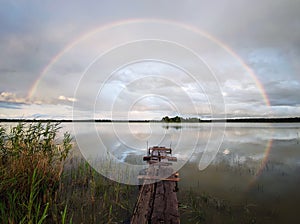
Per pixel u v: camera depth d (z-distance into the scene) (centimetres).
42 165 355
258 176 455
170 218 242
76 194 348
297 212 288
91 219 271
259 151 758
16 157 345
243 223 262
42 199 312
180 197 343
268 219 271
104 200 329
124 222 265
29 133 389
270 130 1930
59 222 264
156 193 318
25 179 319
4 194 283
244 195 350
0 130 369
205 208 303
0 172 303
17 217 255
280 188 381
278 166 541
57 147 444
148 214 252
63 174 430
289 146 879
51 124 415
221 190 373
